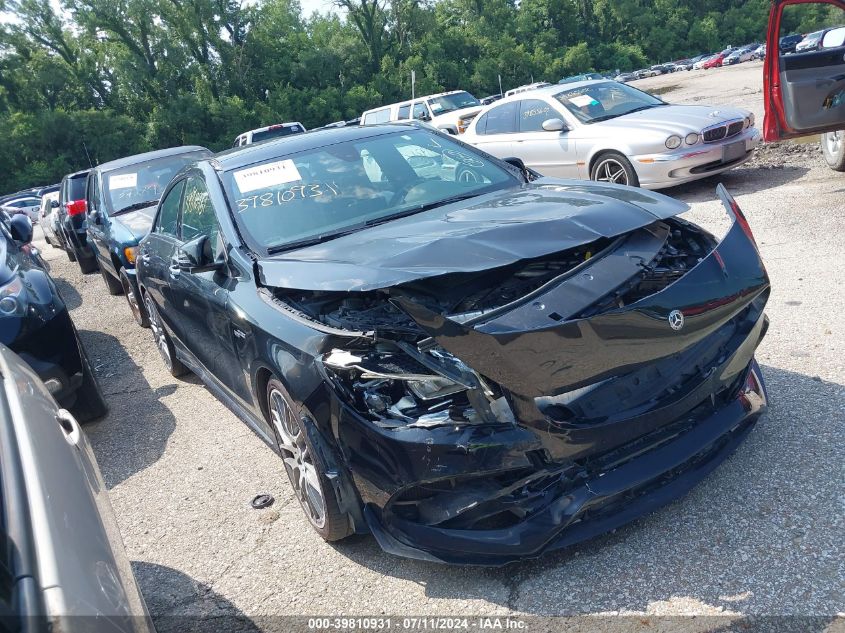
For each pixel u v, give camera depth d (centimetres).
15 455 185
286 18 8356
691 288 288
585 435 262
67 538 166
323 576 312
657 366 288
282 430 346
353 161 437
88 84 7431
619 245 319
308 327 313
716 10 11325
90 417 539
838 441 333
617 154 907
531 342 257
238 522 368
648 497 284
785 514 291
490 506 269
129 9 6944
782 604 246
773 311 503
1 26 6994
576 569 284
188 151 1013
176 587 324
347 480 298
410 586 295
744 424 321
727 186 924
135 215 845
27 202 3644
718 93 2536
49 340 477
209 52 7612
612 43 10944
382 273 291
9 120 6950
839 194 778
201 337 448
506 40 9350
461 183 426
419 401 283
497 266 283
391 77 8162
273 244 377
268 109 7388
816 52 752
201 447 467
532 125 1027
